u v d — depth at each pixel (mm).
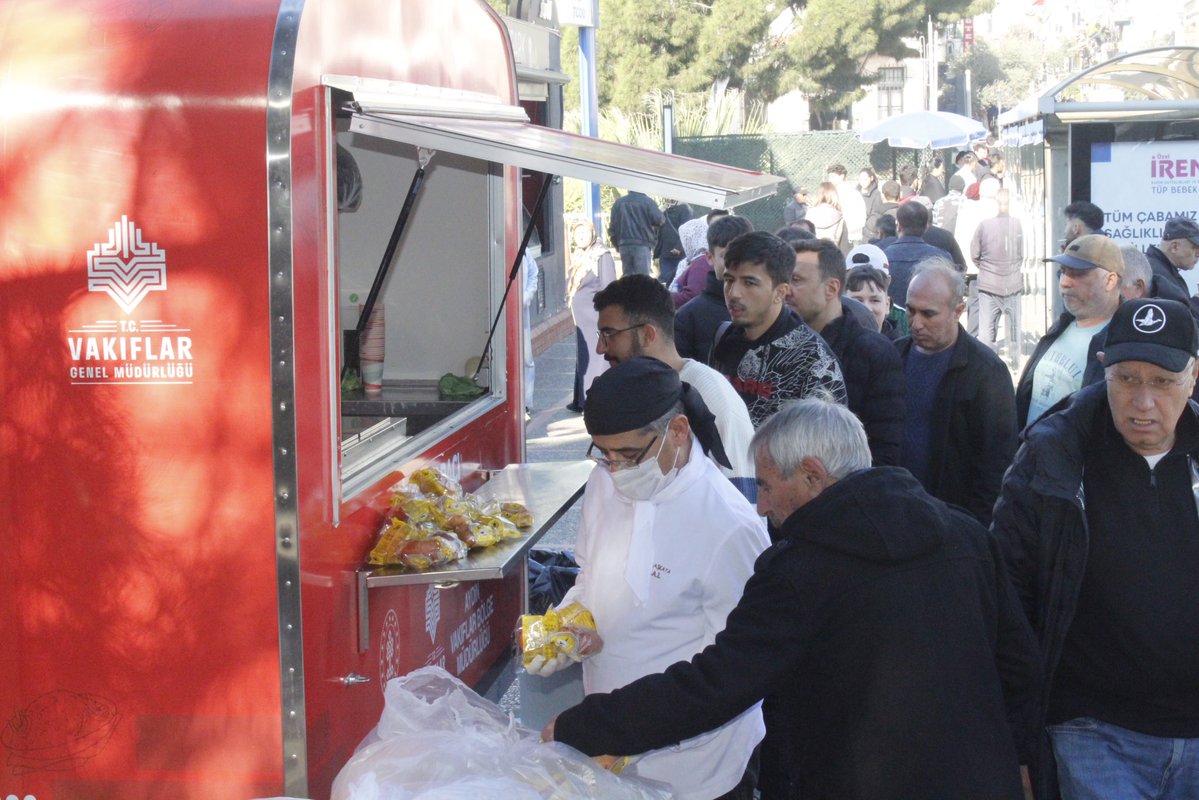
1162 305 2869
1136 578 2957
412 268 4957
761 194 3271
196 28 2855
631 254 13773
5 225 2881
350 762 2627
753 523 2924
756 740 3129
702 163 3637
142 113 2824
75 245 2861
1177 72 9773
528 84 10539
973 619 2523
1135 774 3039
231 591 2875
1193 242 7270
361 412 4695
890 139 23672
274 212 2797
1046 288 10227
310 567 2914
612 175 3090
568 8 14789
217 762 2916
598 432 2826
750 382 4328
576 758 2602
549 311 15914
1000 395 4703
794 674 2588
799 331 4324
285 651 2873
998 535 3086
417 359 5012
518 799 2457
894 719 2451
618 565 2971
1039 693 3027
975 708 2488
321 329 2963
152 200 2834
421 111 3389
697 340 5770
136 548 2898
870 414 4621
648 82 30297
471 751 2596
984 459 4719
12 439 2914
